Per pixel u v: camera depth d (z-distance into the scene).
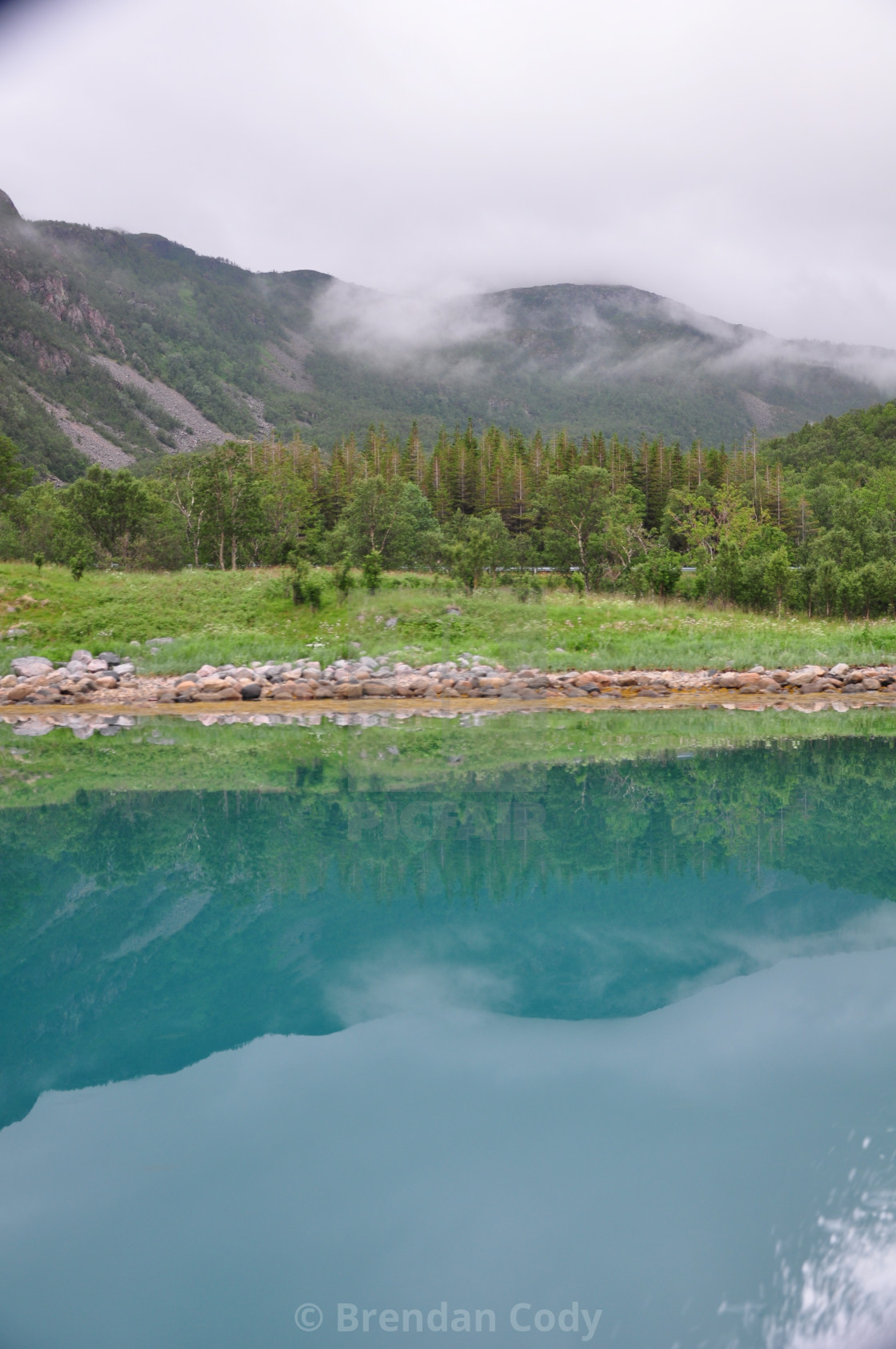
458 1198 1.15
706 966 2.13
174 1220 1.17
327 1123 1.37
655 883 2.96
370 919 2.57
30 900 2.79
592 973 2.10
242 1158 1.28
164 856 3.39
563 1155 1.27
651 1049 1.66
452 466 78.31
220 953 2.28
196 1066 1.63
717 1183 1.18
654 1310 0.94
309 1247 1.10
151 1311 1.00
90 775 5.52
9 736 7.96
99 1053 1.66
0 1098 1.52
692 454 85.56
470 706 10.46
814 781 5.14
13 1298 1.06
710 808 4.33
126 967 2.17
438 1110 1.43
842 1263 1.01
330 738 7.64
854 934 2.39
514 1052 1.64
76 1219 1.16
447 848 3.51
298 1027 1.78
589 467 57.38
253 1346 0.98
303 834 3.79
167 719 9.54
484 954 2.25
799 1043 1.68
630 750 6.63
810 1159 1.23
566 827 3.92
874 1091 1.47
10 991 2.03
